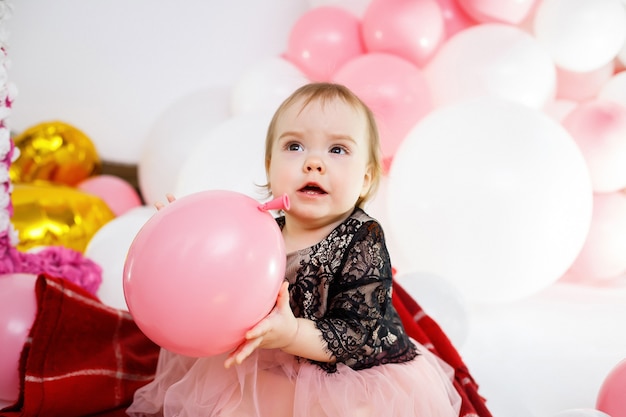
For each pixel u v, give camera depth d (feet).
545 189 6.83
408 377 4.17
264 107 8.58
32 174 10.78
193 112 10.37
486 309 8.12
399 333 4.42
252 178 6.77
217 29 12.35
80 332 5.04
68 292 5.20
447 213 7.04
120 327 5.36
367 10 9.32
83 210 8.92
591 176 8.63
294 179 4.08
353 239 4.07
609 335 7.19
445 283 6.37
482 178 6.88
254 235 3.49
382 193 8.14
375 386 3.98
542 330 7.35
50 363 4.70
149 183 10.64
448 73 8.77
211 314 3.34
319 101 4.17
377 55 8.40
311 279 4.09
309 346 3.73
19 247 8.16
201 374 4.14
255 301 3.41
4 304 4.97
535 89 8.61
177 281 3.33
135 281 3.43
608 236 8.61
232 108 9.77
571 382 5.87
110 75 12.57
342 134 4.10
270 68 9.06
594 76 9.59
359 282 3.98
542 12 9.20
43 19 12.46
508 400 5.46
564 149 7.11
